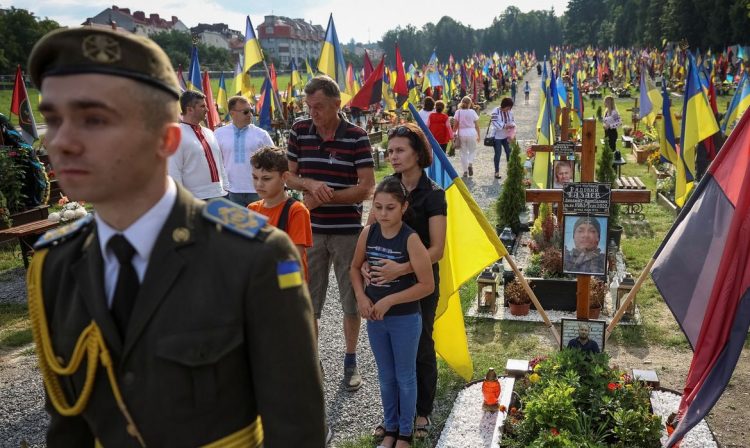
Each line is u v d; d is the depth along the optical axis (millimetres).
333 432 4441
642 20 81938
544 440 3590
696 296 3742
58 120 1394
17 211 10227
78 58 1353
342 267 4859
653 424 3762
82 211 8906
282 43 131875
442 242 3873
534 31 139125
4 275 8469
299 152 4859
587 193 4277
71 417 1663
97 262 1514
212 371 1477
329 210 4754
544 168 9578
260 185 3994
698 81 7770
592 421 3941
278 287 1521
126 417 1490
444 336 4738
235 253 1506
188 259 1489
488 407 4465
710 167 3762
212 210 1589
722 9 55219
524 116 30922
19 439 4555
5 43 57500
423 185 3959
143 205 1490
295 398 1545
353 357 5066
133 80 1381
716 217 3713
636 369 4961
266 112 18531
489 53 141125
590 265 4340
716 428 4441
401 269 3633
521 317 6492
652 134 18219
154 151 1448
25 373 5609
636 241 9055
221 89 21938
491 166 16125
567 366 4234
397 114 24891
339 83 13227
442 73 38281
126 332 1474
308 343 1596
